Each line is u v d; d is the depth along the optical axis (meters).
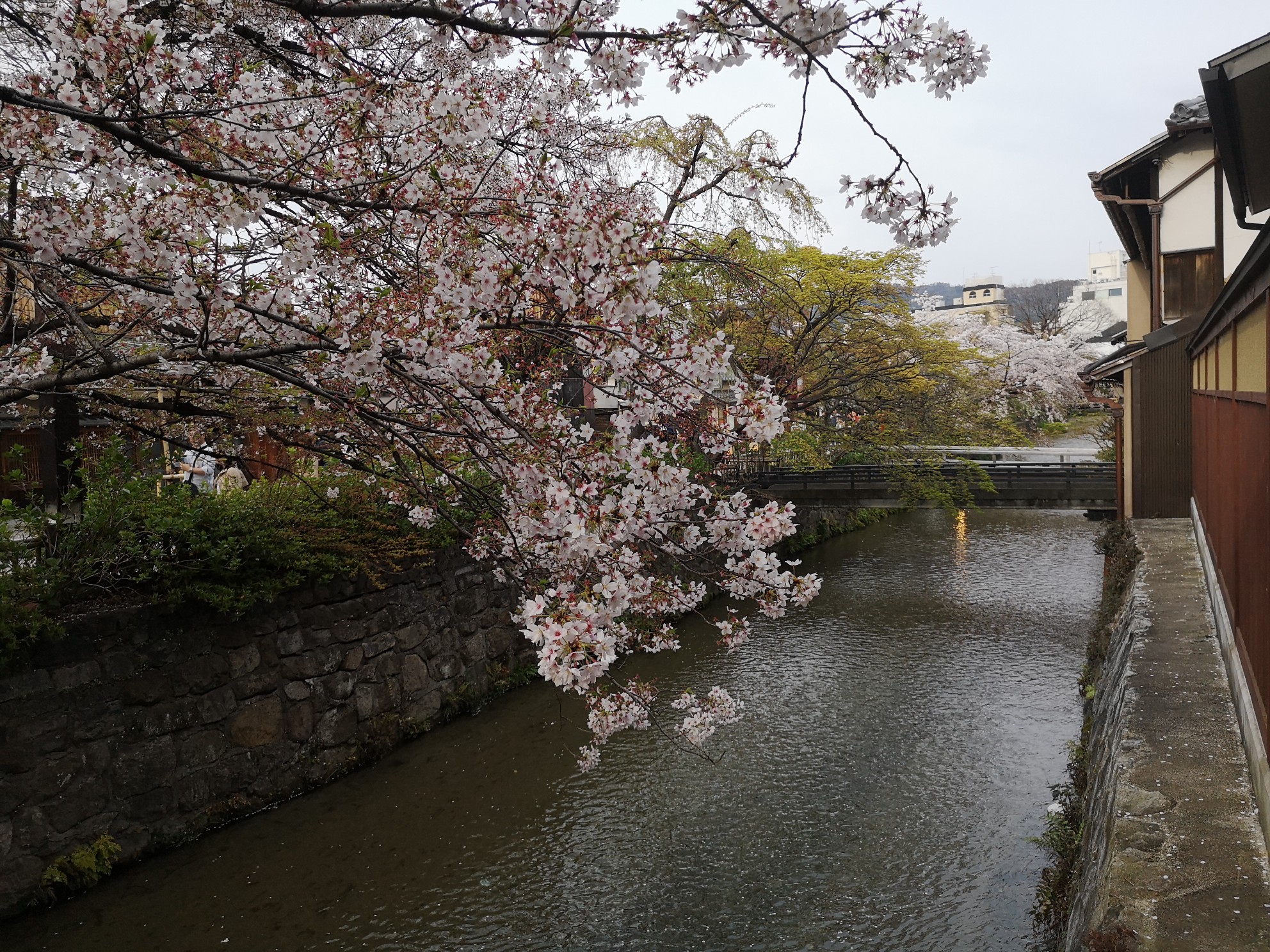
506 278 3.16
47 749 5.78
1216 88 4.24
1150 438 12.87
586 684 2.71
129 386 5.45
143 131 2.93
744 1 2.68
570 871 6.22
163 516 6.61
